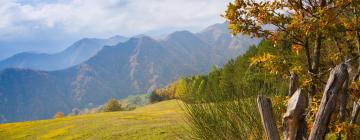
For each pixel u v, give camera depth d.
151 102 122.69
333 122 6.18
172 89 113.19
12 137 38.09
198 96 9.08
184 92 9.25
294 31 7.36
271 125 4.28
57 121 45.56
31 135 37.47
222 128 8.66
